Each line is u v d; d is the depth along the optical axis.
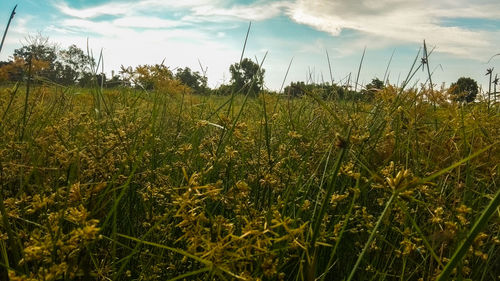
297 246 1.39
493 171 2.49
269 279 1.54
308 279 1.40
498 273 2.01
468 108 3.51
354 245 2.20
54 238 1.35
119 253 2.15
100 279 1.68
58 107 3.94
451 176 2.53
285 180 2.49
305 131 3.51
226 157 2.41
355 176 1.81
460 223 1.62
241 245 1.34
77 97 4.64
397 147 2.65
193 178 1.42
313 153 3.06
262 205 2.29
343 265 2.14
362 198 2.46
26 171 2.30
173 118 4.54
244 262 1.34
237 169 2.84
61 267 1.21
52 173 2.35
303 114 4.41
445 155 2.74
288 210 2.16
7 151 2.54
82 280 1.62
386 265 1.94
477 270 1.80
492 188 2.52
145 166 2.69
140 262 1.99
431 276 1.76
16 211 1.67
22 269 1.55
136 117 3.94
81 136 2.50
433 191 1.98
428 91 3.08
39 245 1.31
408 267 1.98
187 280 1.80
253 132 3.37
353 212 2.23
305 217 2.21
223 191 2.33
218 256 1.25
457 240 1.46
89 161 2.18
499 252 2.05
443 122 3.13
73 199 1.66
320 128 3.90
